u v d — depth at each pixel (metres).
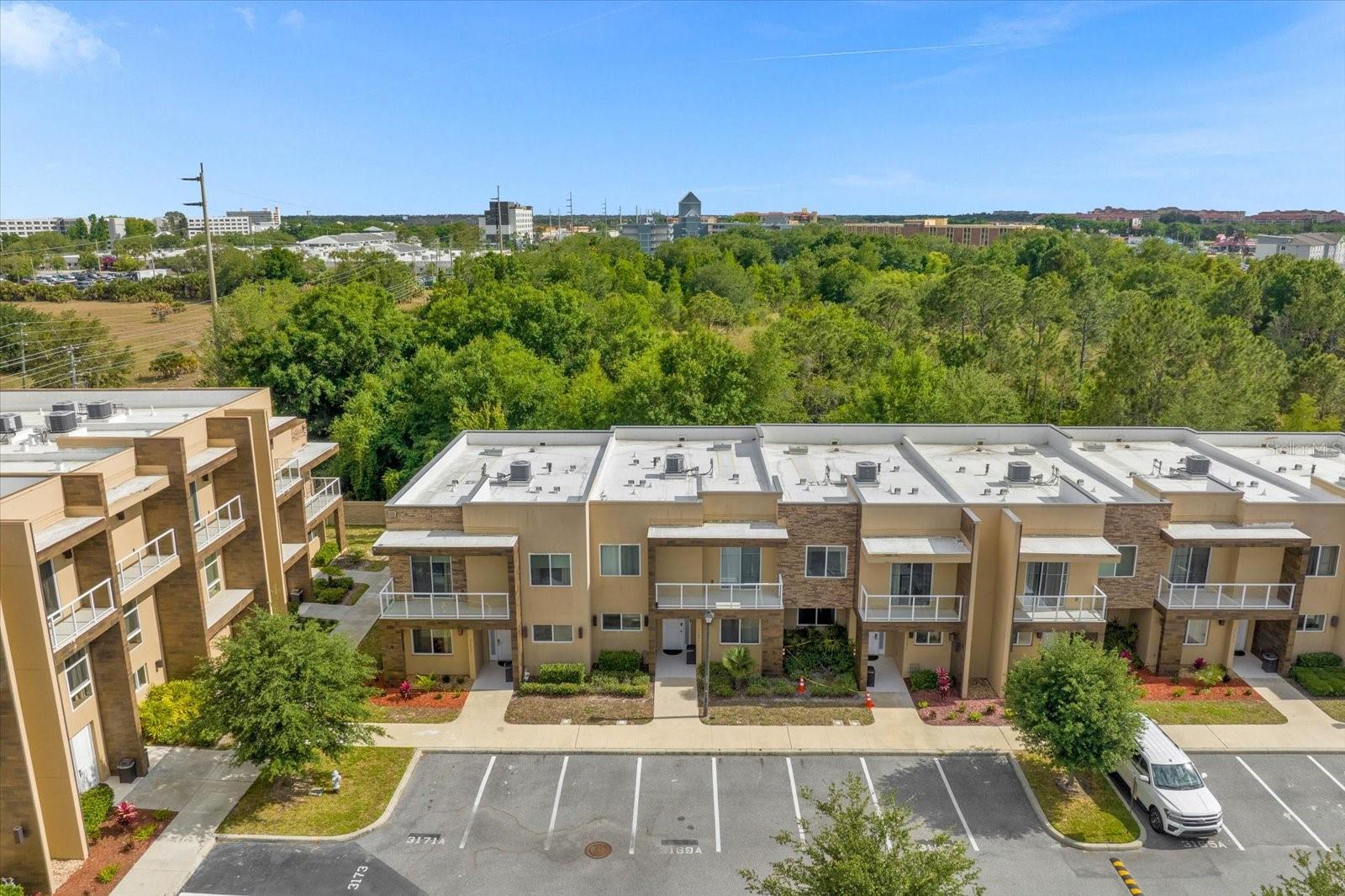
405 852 22.97
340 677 24.92
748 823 24.20
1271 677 31.97
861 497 31.19
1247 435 40.94
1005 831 23.89
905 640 31.69
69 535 22.73
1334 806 25.00
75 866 22.41
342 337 60.56
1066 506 30.86
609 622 32.53
